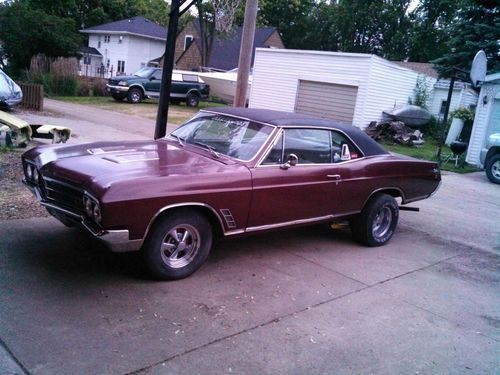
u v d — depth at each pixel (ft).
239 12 123.85
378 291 15.65
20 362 9.79
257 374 10.41
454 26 75.51
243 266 16.43
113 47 154.30
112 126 50.96
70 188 13.38
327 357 11.40
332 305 14.20
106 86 89.45
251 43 30.91
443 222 26.27
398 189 20.62
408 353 12.02
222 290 14.33
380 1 154.30
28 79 90.94
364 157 19.38
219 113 18.35
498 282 17.78
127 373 9.87
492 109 51.16
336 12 162.61
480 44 69.51
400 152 55.93
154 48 156.76
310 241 20.18
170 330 11.75
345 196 18.43
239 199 15.05
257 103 75.25
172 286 14.17
